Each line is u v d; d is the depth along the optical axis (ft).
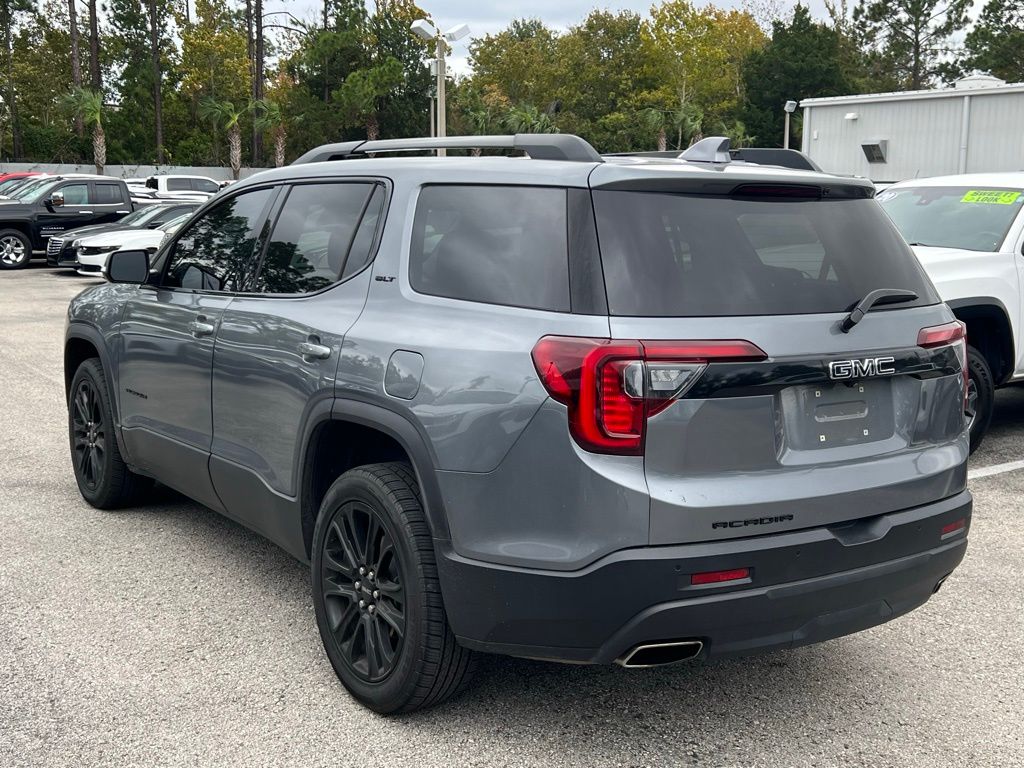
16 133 253.85
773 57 264.52
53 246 68.74
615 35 307.37
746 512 9.16
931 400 10.78
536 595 9.34
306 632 13.21
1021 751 10.55
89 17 218.79
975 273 22.44
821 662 12.69
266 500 12.91
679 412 9.01
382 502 10.55
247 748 10.34
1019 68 251.39
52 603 14.06
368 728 10.78
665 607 8.96
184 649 12.66
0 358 36.32
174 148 261.03
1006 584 15.42
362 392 10.82
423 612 10.22
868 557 9.91
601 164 9.94
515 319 9.73
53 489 19.67
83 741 10.43
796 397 9.69
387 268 11.40
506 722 10.96
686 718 11.14
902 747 10.60
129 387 16.39
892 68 281.13
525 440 9.34
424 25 65.31
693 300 9.29
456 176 11.07
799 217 10.39
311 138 241.35
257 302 13.19
